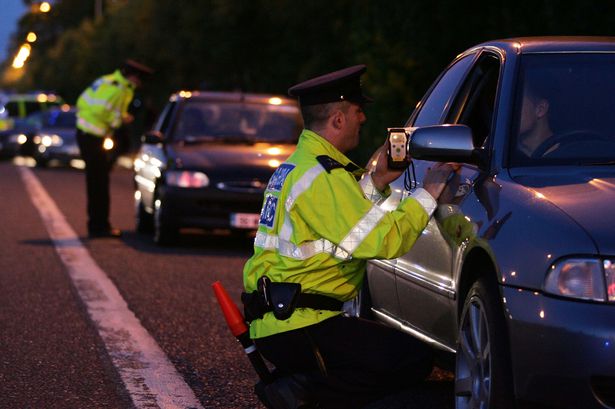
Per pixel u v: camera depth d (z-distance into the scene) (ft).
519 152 36.32
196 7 210.79
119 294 67.51
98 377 46.75
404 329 43.65
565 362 29.94
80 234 101.86
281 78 198.18
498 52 41.16
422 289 40.29
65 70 435.53
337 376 32.71
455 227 36.29
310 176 32.04
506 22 112.06
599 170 34.86
